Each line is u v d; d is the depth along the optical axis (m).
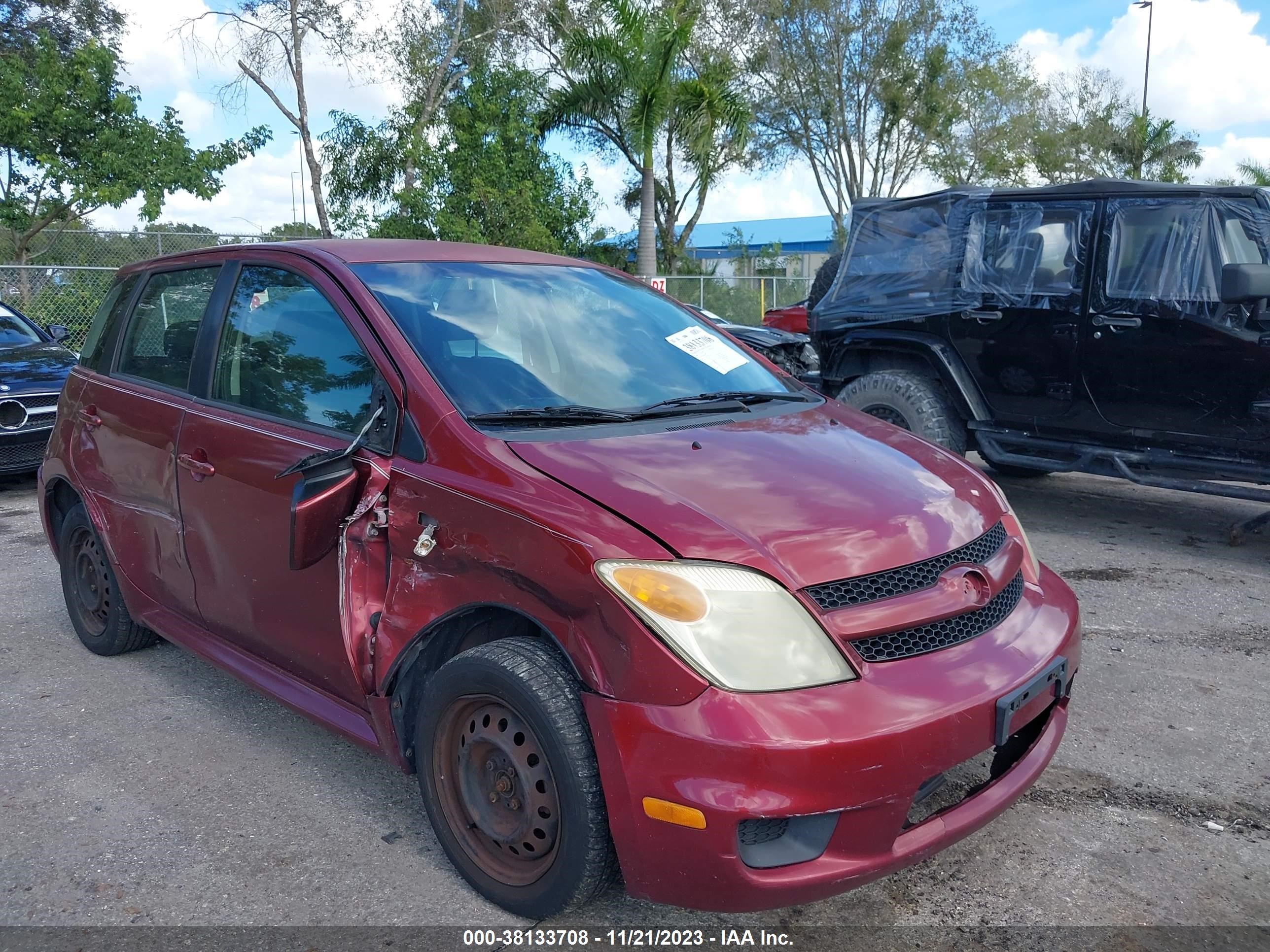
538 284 3.53
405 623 2.69
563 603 2.32
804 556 2.34
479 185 22.78
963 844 2.90
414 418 2.80
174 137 19.75
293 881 2.74
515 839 2.50
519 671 2.37
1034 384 6.17
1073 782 3.26
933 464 3.01
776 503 2.49
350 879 2.75
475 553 2.51
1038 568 3.00
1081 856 2.83
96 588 4.39
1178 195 5.57
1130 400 5.78
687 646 2.17
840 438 3.04
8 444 7.56
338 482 2.73
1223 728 3.63
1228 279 5.09
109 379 4.18
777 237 50.53
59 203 18.66
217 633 3.60
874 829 2.21
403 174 22.83
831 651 2.25
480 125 23.17
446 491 2.61
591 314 3.52
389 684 2.74
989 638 2.51
